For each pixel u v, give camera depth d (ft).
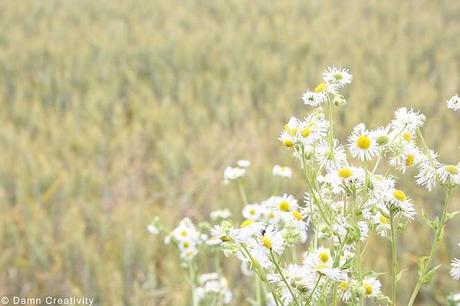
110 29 41.39
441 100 29.04
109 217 18.86
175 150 22.43
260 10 47.37
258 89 31.01
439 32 40.01
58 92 30.89
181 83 31.24
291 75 30.78
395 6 48.19
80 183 20.51
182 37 38.11
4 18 43.91
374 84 30.45
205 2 48.93
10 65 34.24
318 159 6.56
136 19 44.55
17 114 27.17
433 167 6.39
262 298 11.16
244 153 22.35
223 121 25.88
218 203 18.75
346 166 6.23
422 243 16.62
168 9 46.73
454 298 8.79
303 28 40.14
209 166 21.75
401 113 6.45
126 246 16.61
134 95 29.17
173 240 10.77
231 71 31.53
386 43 37.42
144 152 24.58
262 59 34.06
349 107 25.59
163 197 21.62
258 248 5.86
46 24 42.27
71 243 16.69
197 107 27.04
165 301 15.16
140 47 36.01
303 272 5.94
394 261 6.27
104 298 15.44
